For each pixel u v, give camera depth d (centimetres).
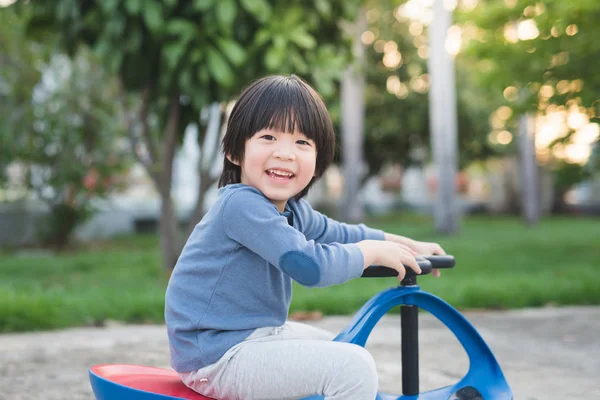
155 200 1227
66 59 782
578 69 590
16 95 780
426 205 2089
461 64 1352
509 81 637
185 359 147
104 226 1073
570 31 585
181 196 1193
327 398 137
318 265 139
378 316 152
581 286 437
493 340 319
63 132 771
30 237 873
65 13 423
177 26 402
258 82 156
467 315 388
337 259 142
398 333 337
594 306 422
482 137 1445
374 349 300
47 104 775
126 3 393
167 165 485
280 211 161
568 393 231
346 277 144
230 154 155
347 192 1116
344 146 1127
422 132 1402
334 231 180
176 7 424
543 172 1836
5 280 515
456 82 1355
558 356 287
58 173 784
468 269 559
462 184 2311
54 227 823
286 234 142
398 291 157
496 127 1499
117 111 809
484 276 507
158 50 429
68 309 362
